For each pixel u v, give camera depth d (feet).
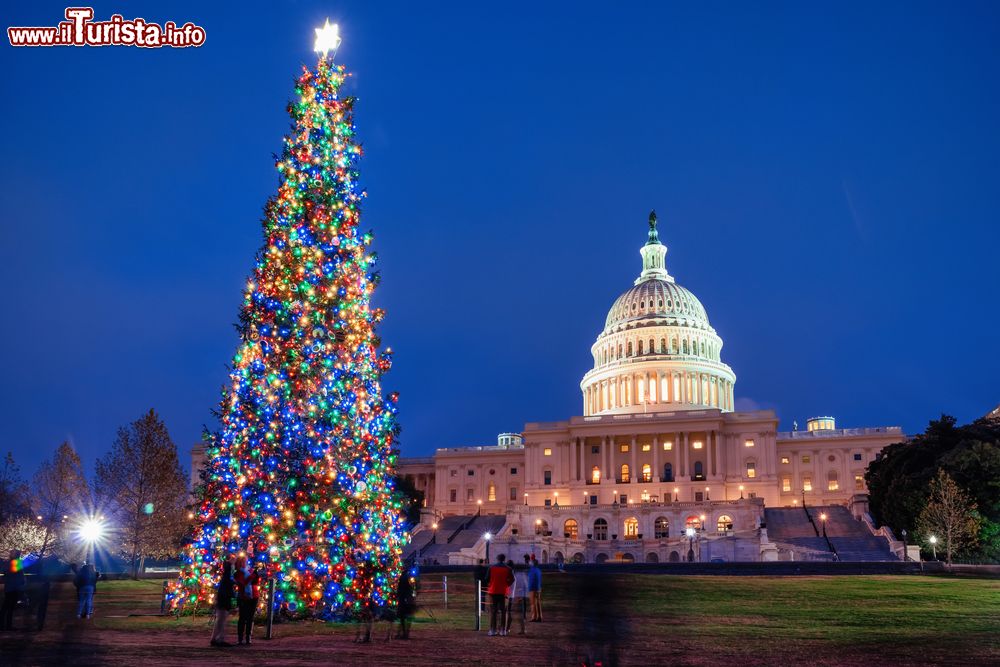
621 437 499.10
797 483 501.15
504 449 536.42
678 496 475.72
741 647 82.48
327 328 115.03
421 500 467.52
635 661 72.02
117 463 225.76
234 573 84.12
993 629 100.07
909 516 314.35
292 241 115.14
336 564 108.68
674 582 183.62
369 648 80.59
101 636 87.56
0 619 95.20
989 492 290.15
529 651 78.74
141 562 257.14
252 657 72.23
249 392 112.78
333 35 126.21
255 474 108.99
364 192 124.26
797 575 218.79
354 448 113.29
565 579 199.62
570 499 492.54
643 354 583.17
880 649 81.30
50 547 248.32
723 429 490.08
